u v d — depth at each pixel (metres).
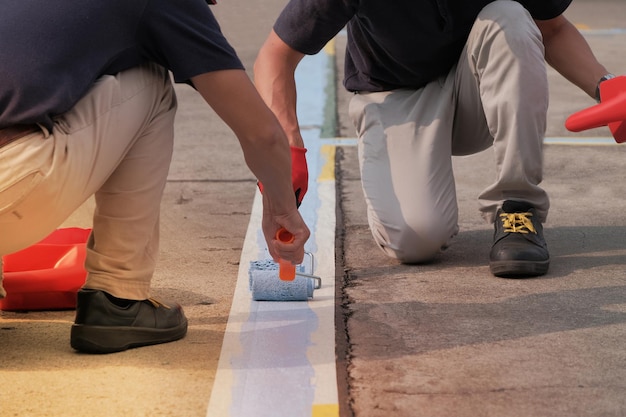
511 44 3.71
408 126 4.05
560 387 2.83
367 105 4.19
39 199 2.79
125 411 2.71
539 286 3.74
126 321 3.15
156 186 3.13
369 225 4.46
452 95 4.07
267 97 3.75
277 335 3.29
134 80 2.95
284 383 2.89
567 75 4.07
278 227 3.17
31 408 2.73
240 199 5.14
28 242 2.93
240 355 3.12
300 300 3.64
